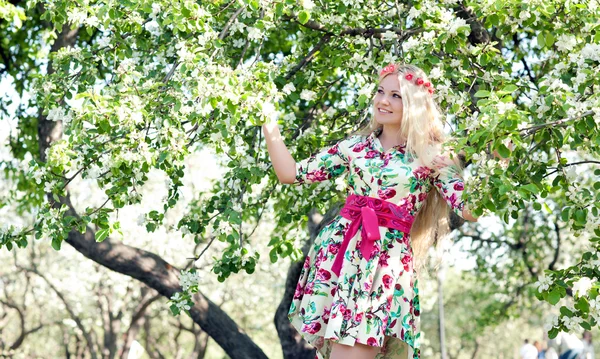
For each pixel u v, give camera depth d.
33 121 9.33
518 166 3.25
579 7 3.93
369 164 3.21
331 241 3.21
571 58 3.73
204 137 4.52
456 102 4.13
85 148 4.18
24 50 9.39
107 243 7.34
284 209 5.77
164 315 22.59
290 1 4.03
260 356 7.61
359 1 4.84
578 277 3.56
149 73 4.64
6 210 16.36
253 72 3.64
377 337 3.05
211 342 31.14
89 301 20.48
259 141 5.05
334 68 5.53
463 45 4.13
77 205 17.61
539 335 30.44
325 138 5.11
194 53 3.84
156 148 4.11
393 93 3.26
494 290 13.43
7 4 5.10
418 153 3.18
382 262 3.13
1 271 20.53
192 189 17.08
